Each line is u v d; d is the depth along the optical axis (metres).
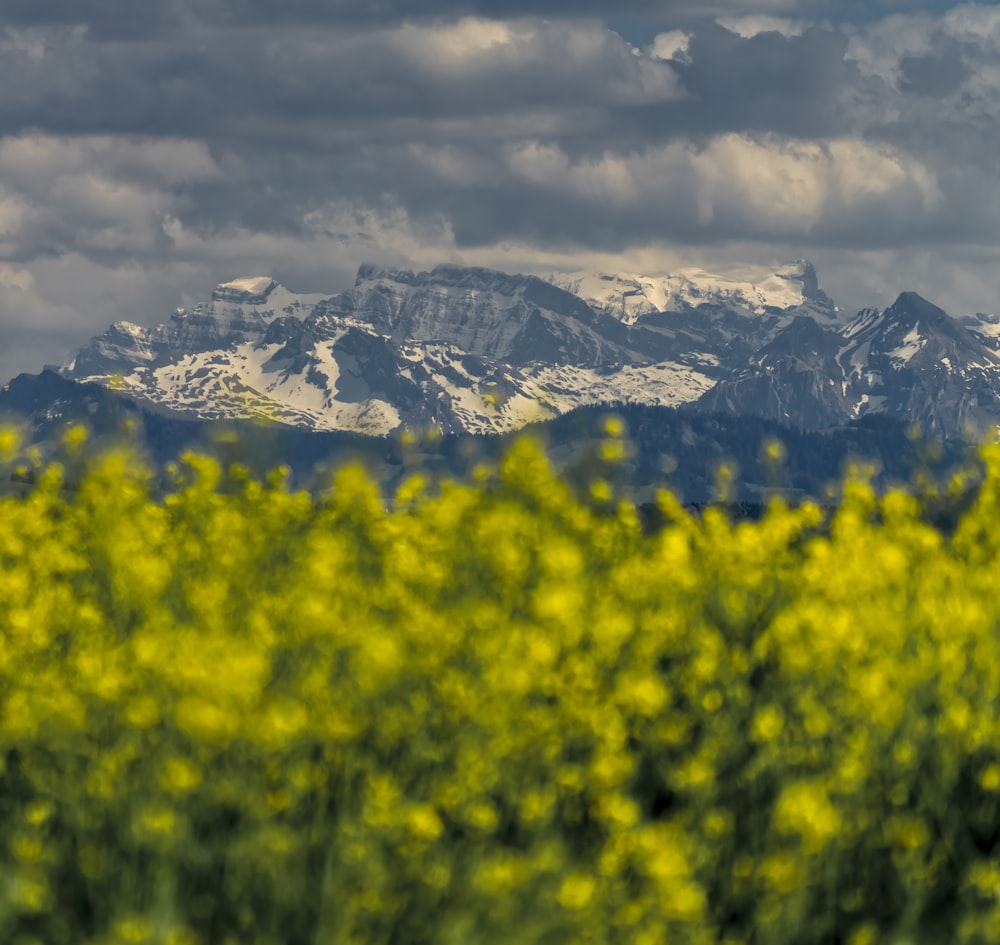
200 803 24.86
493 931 23.66
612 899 24.14
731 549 37.75
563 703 28.75
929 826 29.48
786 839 26.64
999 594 36.28
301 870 24.36
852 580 34.62
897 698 29.56
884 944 26.20
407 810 24.72
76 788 26.06
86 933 24.23
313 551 36.06
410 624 29.08
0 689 30.23
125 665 27.92
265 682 26.36
